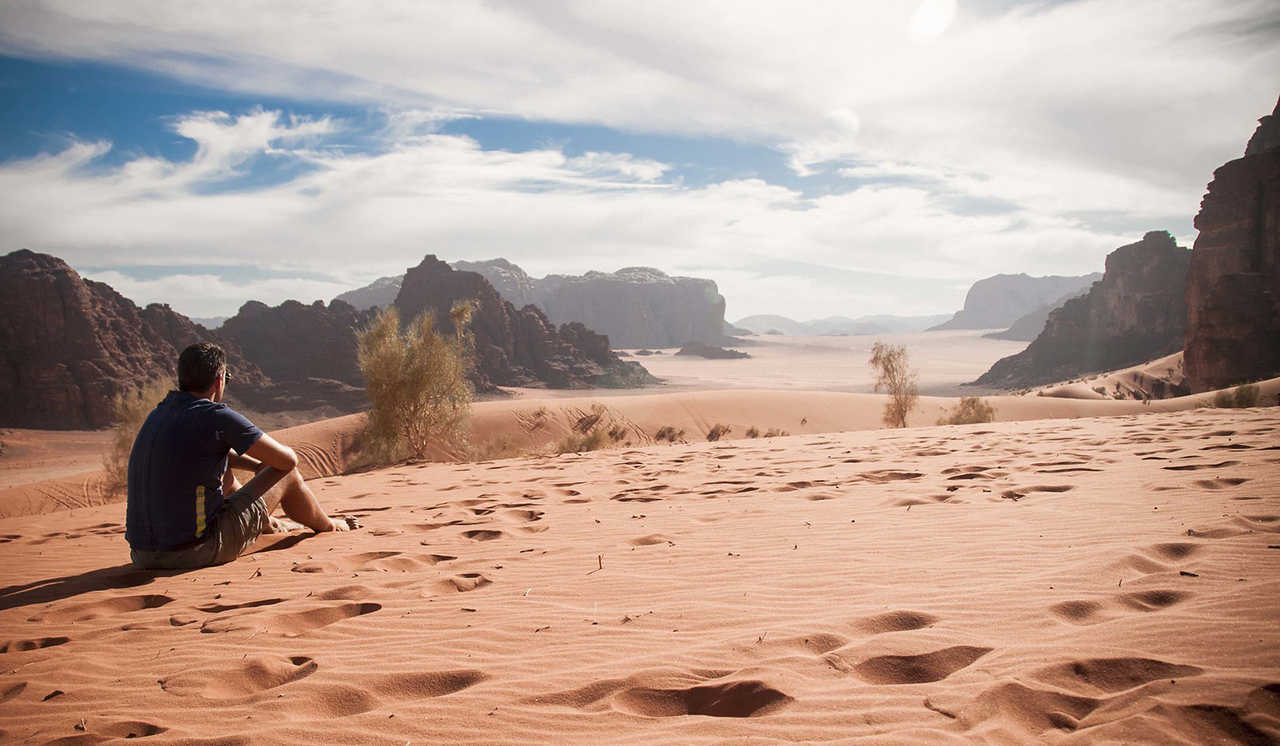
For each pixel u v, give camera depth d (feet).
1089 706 6.52
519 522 18.34
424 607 10.93
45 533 22.12
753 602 10.35
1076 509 14.96
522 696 7.52
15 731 7.25
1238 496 14.88
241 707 7.59
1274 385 175.63
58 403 476.13
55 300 500.33
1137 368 484.74
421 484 28.43
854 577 11.29
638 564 12.99
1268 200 437.58
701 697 7.31
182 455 13.79
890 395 146.82
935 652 7.91
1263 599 8.62
